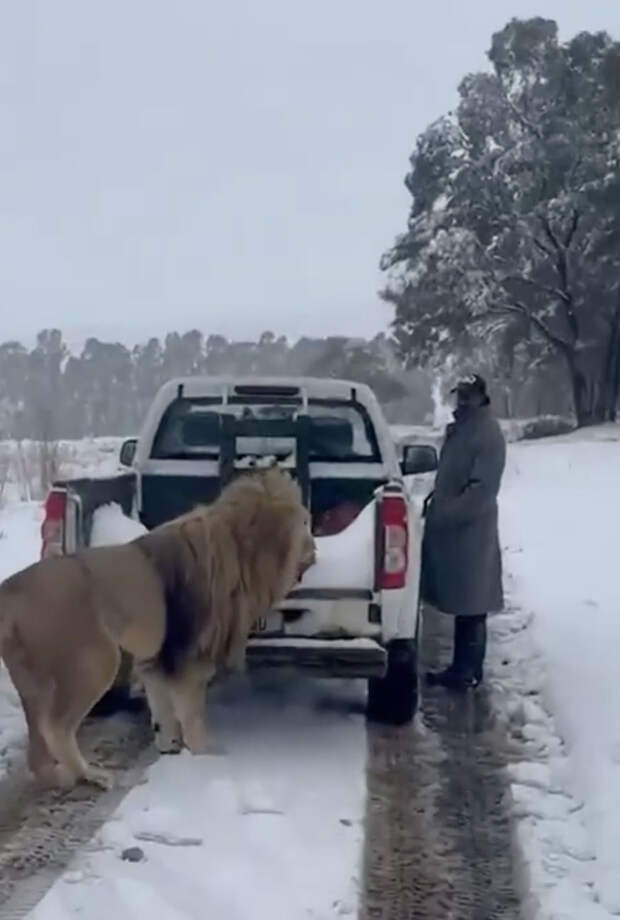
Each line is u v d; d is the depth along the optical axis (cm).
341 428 873
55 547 702
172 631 653
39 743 622
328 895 492
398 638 724
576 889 507
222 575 664
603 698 752
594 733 689
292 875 510
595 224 4559
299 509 689
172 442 874
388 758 681
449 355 5103
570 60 4784
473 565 820
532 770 655
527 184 4659
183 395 869
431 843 557
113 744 702
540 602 1079
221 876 505
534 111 4809
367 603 696
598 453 3105
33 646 614
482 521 821
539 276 4725
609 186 4466
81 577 621
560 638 930
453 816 593
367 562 698
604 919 477
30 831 558
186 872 509
